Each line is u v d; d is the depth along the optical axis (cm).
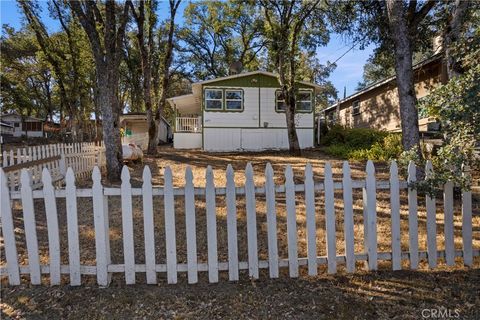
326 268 335
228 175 307
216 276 310
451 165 296
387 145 1248
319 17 1206
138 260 356
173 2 1474
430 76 1352
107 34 831
